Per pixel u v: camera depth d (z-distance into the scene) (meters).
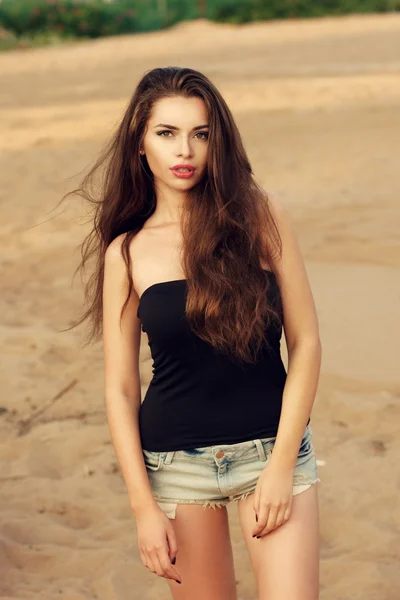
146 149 3.71
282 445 3.48
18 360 8.80
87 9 57.41
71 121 23.42
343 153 16.98
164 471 3.62
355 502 6.00
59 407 7.76
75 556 5.69
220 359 3.52
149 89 3.69
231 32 55.41
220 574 3.72
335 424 7.01
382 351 8.07
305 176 15.34
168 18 62.06
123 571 5.52
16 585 5.44
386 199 13.09
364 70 30.30
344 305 9.12
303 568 3.43
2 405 7.85
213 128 3.61
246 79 29.84
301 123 20.88
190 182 3.64
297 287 3.64
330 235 11.30
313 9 61.84
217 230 3.56
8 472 6.74
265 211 3.64
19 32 55.28
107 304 3.78
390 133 18.67
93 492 6.42
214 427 3.54
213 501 3.60
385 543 5.54
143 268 3.66
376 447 6.65
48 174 17.44
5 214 14.56
